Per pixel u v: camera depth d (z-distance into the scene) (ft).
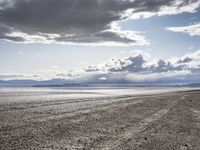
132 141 55.21
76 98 206.08
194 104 162.09
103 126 73.26
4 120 77.10
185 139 58.85
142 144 52.70
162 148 50.11
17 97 207.00
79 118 87.76
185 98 228.84
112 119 88.07
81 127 70.33
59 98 202.39
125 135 61.31
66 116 91.56
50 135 58.39
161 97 243.60
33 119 81.41
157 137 60.13
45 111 105.09
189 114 107.24
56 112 102.78
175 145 52.80
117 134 62.23
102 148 48.62
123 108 127.54
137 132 65.57
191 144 54.13
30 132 60.59
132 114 103.65
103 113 104.63
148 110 120.67
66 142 52.31
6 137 54.24
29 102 149.69
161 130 69.31
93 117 91.56
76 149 47.37
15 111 101.55
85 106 134.00
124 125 76.07
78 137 57.47
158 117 95.96
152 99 207.41
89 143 52.29
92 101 173.99
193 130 70.59
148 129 70.33
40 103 144.87
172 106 144.25
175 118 94.02
